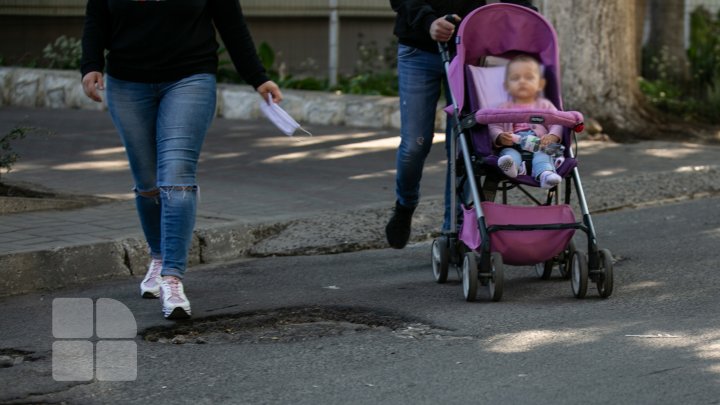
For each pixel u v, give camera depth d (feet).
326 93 60.39
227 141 49.80
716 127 56.34
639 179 39.47
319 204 34.65
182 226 22.82
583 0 52.80
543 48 25.79
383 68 85.76
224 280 26.78
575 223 24.07
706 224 33.24
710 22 85.15
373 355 20.03
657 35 72.69
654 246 30.04
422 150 26.68
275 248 30.14
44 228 29.45
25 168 41.45
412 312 23.22
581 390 17.69
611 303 23.76
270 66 70.74
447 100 27.12
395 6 26.48
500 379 18.38
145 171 23.72
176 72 22.89
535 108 24.62
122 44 22.84
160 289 22.94
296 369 19.21
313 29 87.61
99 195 35.50
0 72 69.62
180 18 22.63
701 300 23.89
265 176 40.34
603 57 53.01
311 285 26.08
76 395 17.90
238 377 18.78
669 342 20.45
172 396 17.80
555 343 20.52
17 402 17.58
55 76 66.74
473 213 24.62
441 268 25.93
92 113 62.34
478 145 24.64
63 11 78.33
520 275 27.14
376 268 28.07
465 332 21.53
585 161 44.52
